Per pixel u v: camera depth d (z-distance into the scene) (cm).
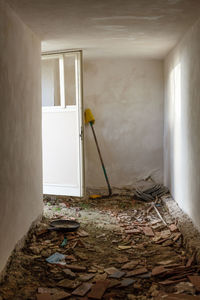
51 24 336
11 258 279
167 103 530
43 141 495
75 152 480
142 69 570
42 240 340
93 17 318
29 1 273
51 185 495
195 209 346
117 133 580
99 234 367
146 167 582
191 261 279
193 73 349
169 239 345
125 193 562
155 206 480
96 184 586
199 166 327
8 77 280
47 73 524
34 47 369
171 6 290
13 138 292
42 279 260
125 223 407
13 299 228
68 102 565
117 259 299
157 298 226
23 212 321
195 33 338
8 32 280
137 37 400
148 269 277
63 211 453
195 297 223
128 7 292
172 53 475
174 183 479
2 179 262
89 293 235
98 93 576
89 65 573
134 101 574
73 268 277
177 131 448
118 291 241
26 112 334
